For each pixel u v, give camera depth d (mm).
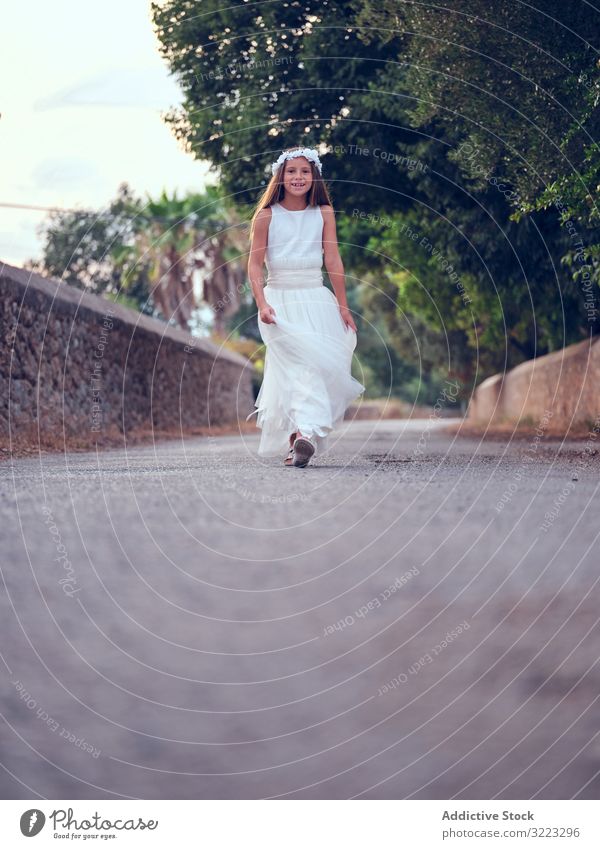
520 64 8297
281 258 6086
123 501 4066
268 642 1589
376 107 11102
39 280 10453
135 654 1511
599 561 2406
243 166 12273
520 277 13078
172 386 16719
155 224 29641
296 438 6031
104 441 11602
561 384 14227
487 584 2121
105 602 1957
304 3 11562
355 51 11391
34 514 3549
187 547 2775
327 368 5980
